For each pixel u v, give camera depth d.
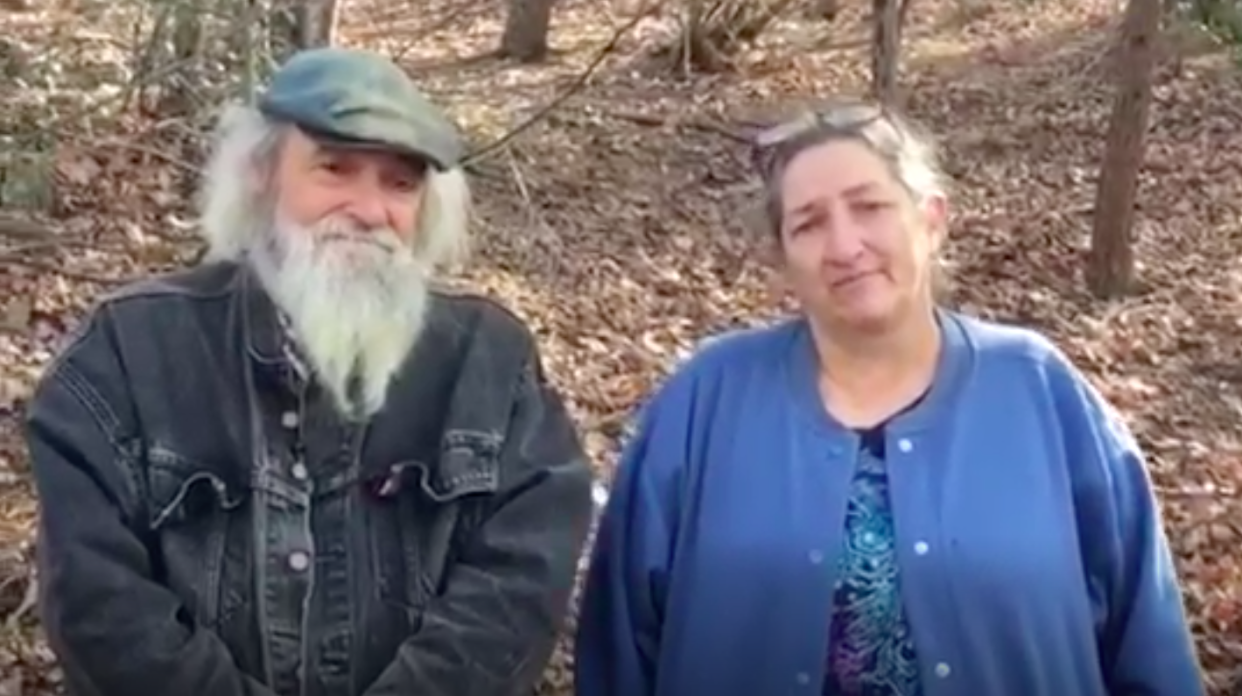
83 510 2.75
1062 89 16.23
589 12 19.02
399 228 2.89
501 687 2.84
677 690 3.08
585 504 2.99
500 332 3.01
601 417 7.69
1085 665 3.02
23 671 4.96
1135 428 8.17
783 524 3.01
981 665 2.94
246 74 6.98
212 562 2.82
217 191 2.95
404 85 2.91
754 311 9.77
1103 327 10.03
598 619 3.21
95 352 2.85
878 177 3.01
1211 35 13.99
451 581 2.86
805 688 2.97
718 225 11.53
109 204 8.42
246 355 2.87
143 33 9.04
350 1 15.28
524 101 14.43
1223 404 8.72
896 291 3.01
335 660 2.84
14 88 8.13
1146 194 13.16
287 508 2.83
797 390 3.10
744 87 15.98
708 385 3.18
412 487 2.90
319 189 2.86
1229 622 5.89
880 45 11.29
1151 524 3.12
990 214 12.45
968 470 3.00
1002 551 2.96
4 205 8.02
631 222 11.41
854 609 2.97
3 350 7.33
